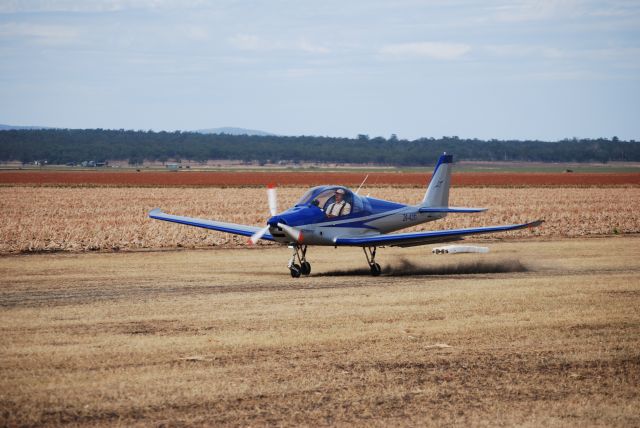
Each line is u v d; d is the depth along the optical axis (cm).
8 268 5712
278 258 6650
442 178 6406
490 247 7519
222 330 3278
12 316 3603
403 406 2316
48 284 4822
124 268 5778
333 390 2455
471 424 2180
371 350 2939
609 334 3203
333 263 6347
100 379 2523
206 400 2341
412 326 3359
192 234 8519
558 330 3275
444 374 2633
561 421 2208
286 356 2842
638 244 7638
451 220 10738
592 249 7144
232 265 6091
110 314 3666
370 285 4769
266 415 2227
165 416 2203
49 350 2892
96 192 19488
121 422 2150
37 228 8881
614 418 2233
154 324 3416
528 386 2511
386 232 5922
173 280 5056
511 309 3756
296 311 3744
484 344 3034
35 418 2169
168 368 2662
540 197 17188
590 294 4216
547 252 6931
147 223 9756
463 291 4378
